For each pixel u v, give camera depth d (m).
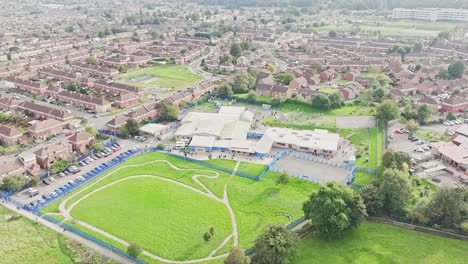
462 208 163.38
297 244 149.25
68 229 169.00
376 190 175.12
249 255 151.75
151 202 189.50
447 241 159.50
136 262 149.75
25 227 169.88
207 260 151.50
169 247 158.62
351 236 163.50
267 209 184.38
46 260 150.62
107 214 179.50
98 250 156.38
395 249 155.75
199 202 190.25
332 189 163.38
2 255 152.50
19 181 198.38
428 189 193.00
